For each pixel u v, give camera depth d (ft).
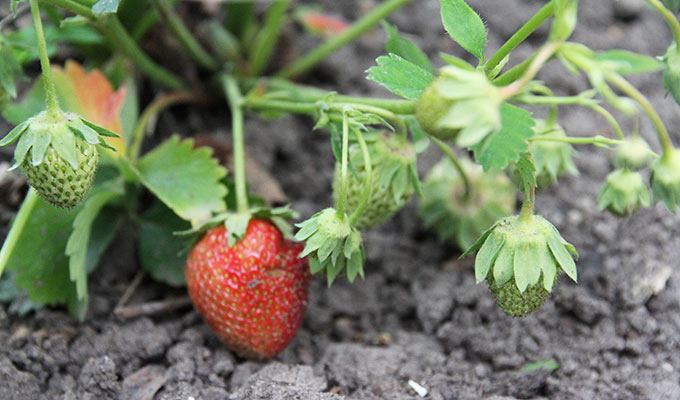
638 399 0.89
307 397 0.85
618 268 0.99
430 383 0.90
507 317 0.95
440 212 1.02
